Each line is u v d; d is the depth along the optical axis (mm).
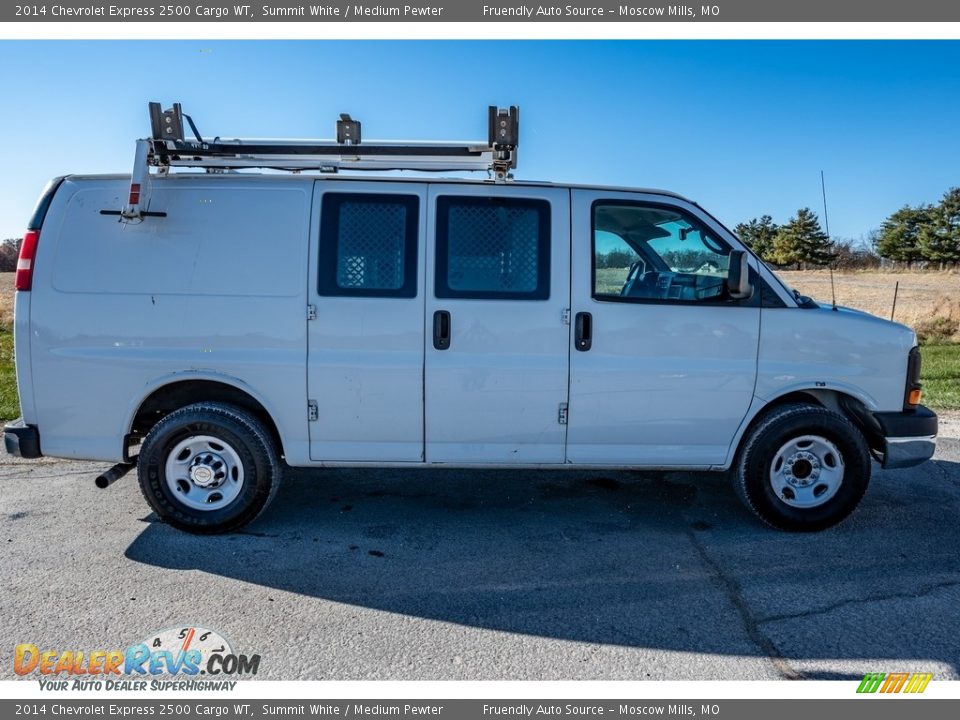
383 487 5277
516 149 4367
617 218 4355
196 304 4160
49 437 4227
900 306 19344
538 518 4676
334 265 4191
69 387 4180
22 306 4145
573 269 4242
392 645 3129
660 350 4266
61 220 4168
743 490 4406
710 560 4027
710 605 3500
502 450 4320
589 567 3928
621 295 4277
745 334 4297
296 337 4195
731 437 4375
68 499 4867
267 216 4203
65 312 4141
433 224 4211
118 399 4184
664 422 4320
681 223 4348
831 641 3178
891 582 3758
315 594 3576
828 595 3609
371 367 4191
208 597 3525
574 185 4324
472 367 4207
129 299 4156
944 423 7719
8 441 4203
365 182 4250
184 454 4273
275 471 4305
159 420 4383
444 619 3352
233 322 4176
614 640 3182
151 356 4160
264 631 3229
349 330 4184
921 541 4316
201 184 4230
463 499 5035
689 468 4426
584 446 4336
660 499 5062
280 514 4684
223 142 4316
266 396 4219
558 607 3477
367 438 4293
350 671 2945
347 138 4391
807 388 4332
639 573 3854
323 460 4324
